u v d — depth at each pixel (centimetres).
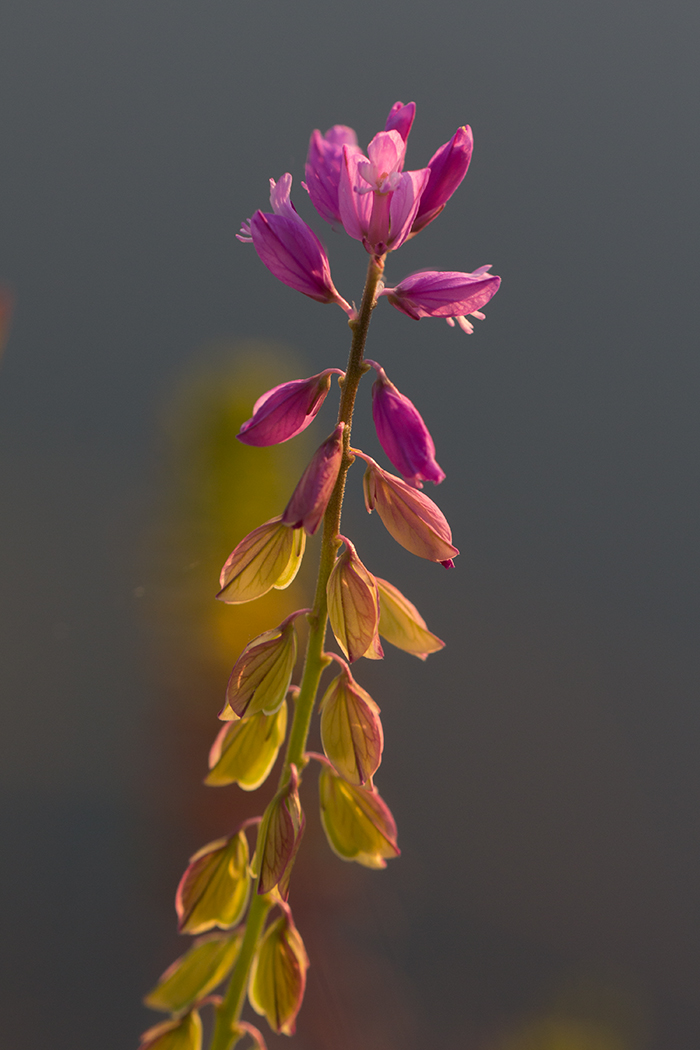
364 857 29
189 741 38
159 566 38
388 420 28
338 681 29
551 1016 34
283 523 28
